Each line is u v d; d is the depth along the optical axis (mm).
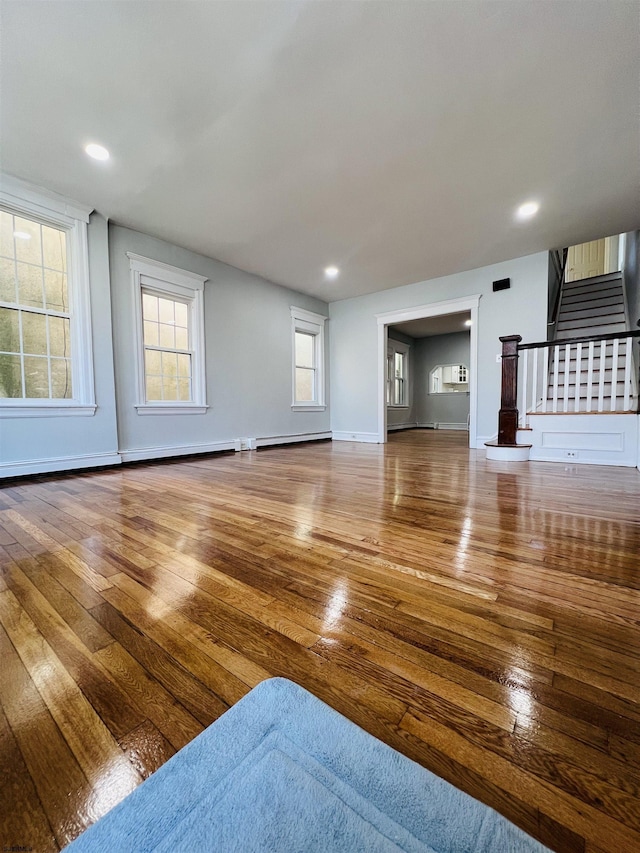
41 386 3344
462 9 1719
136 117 2346
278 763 628
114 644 977
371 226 3855
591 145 2631
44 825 551
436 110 2303
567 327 5492
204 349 4723
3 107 2258
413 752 663
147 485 2939
